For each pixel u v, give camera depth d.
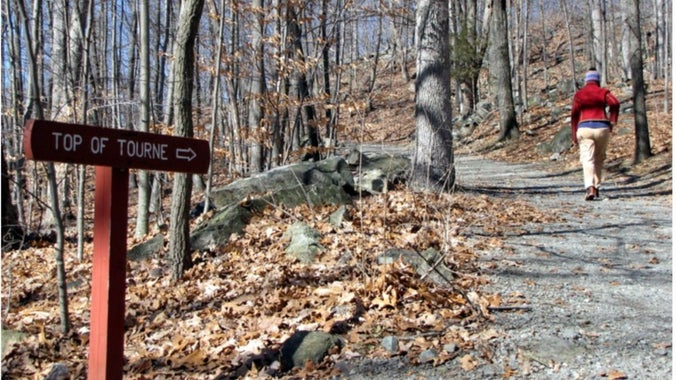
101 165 3.18
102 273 3.25
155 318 5.82
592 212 9.24
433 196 9.10
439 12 9.98
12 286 7.82
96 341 3.25
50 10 12.12
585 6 35.94
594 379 3.83
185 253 6.99
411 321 4.78
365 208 8.66
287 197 9.17
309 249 7.00
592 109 9.80
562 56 37.75
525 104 25.62
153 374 4.44
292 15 12.47
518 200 10.53
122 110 13.20
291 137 13.20
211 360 4.57
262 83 12.42
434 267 5.40
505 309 5.07
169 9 15.95
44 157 2.95
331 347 4.40
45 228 12.68
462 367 4.07
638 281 5.82
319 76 17.84
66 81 9.27
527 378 3.90
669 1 29.19
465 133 25.48
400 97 30.44
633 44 14.84
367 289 5.30
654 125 18.34
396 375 4.03
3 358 5.06
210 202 10.04
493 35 22.11
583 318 4.85
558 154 18.16
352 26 26.86
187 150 3.60
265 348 4.59
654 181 12.63
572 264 6.41
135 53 17.52
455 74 26.59
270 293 5.91
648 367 3.96
